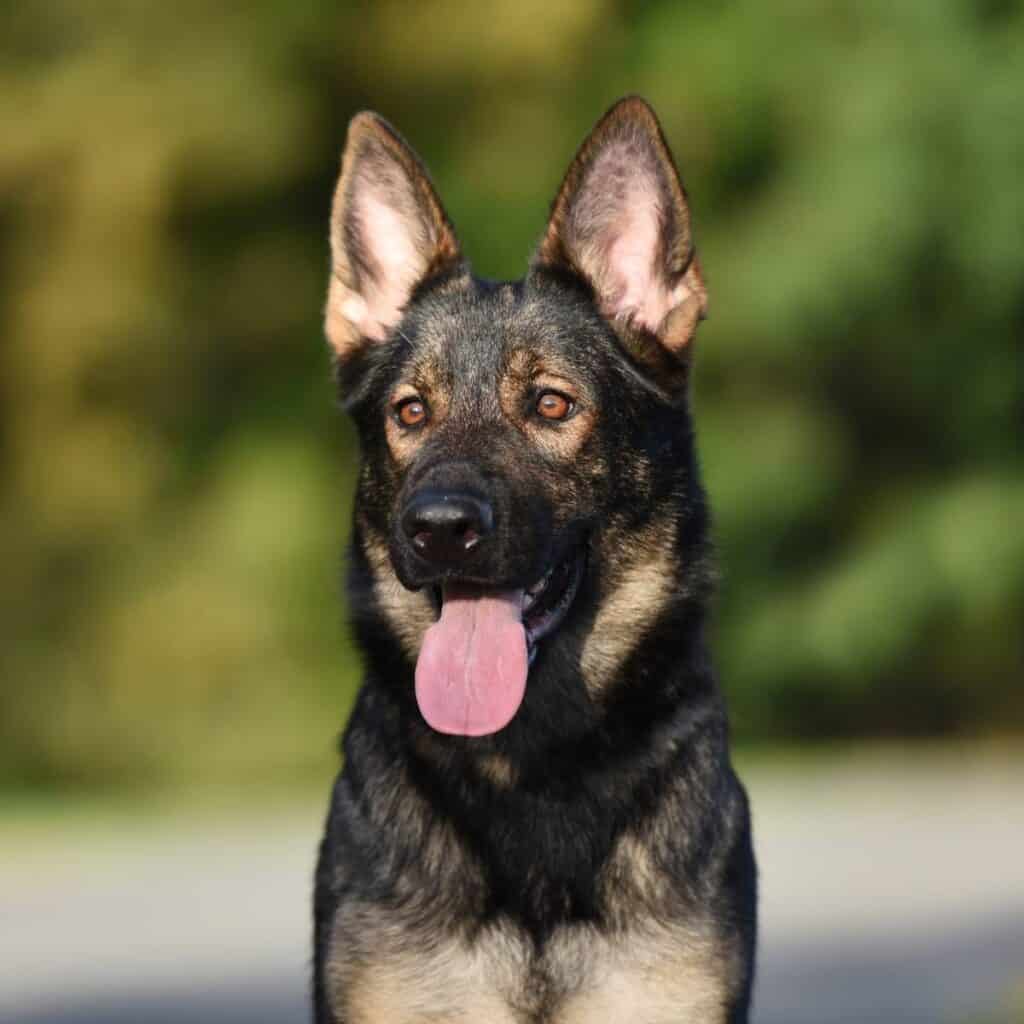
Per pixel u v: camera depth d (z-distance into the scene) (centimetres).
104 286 2123
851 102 2166
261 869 1341
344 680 2180
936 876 1327
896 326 2225
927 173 2136
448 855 553
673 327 607
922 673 2367
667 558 595
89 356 2130
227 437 2288
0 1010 931
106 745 2156
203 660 2142
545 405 589
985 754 2334
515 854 552
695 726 575
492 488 557
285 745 2138
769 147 2312
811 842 1477
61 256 2144
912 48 2177
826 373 2281
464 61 2245
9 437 2177
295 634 2178
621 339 606
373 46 2266
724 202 2339
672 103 2277
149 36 2172
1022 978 922
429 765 564
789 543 2283
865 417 2312
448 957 545
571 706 574
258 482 2214
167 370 2214
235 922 1162
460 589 570
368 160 630
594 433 588
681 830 557
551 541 570
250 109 2136
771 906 1225
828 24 2253
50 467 2139
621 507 590
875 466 2309
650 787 560
